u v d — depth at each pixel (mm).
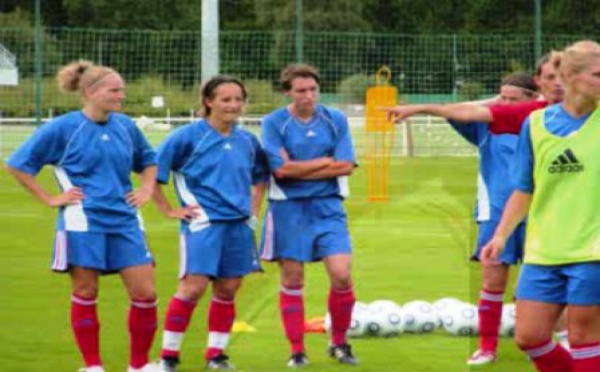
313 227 20578
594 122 15359
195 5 123812
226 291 19953
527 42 84688
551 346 15781
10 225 43062
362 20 125062
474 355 20531
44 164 18750
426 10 122562
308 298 27266
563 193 15375
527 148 15820
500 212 20062
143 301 18891
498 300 20453
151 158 19406
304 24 124938
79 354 21344
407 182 61094
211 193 19562
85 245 18484
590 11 108312
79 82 18844
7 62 85812
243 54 87375
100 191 18594
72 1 125688
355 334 22844
